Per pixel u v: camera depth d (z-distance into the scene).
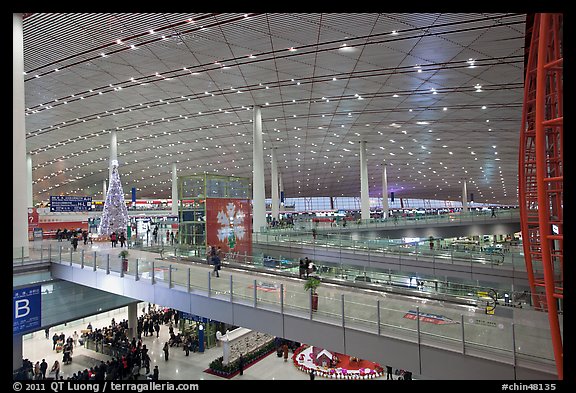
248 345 22.61
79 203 37.19
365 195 46.56
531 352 7.06
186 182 20.86
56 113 32.53
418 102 29.89
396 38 18.53
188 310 13.04
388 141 46.88
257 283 11.45
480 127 38.41
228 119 36.00
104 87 26.19
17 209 17.39
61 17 16.36
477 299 11.16
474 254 19.70
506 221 46.09
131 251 24.06
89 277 17.12
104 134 41.25
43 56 20.64
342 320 9.49
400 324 8.64
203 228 19.95
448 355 7.89
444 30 17.66
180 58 21.12
